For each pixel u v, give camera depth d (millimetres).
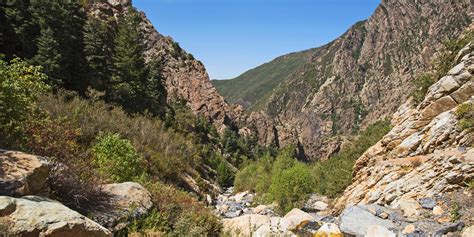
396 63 196000
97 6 68312
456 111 12773
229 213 18938
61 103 19609
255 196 27969
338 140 154500
